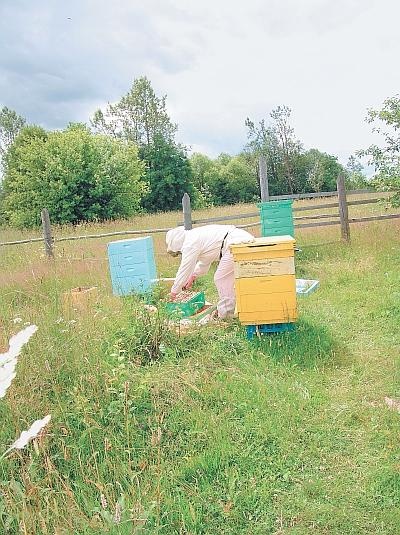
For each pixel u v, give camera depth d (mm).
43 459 3484
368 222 12852
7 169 39625
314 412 4309
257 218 19141
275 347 5617
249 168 65250
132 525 2723
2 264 11914
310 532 3055
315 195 12023
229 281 6738
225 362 5219
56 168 29094
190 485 3439
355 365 5211
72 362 4535
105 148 32188
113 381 4258
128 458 3557
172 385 4484
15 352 1235
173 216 26156
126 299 6781
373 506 3229
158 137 53344
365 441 3893
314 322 6387
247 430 4012
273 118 59812
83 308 5953
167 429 4008
